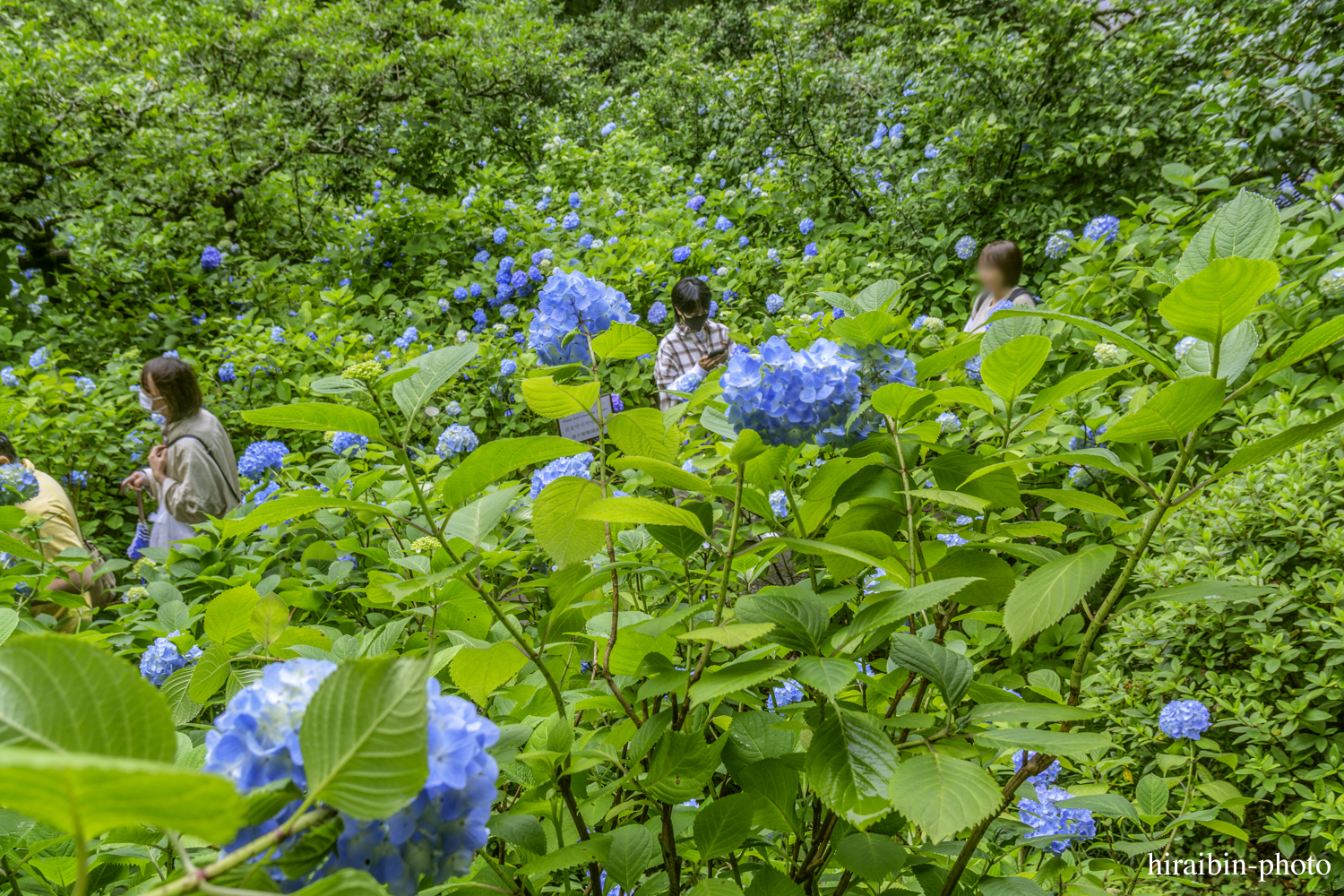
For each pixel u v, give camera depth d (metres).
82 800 0.41
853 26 9.02
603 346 1.49
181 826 0.45
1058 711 1.01
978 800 0.83
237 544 3.21
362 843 0.62
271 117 9.20
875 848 1.14
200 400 4.29
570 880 1.39
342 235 8.23
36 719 0.48
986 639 2.40
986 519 1.45
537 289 7.58
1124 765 2.74
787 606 1.08
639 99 13.77
